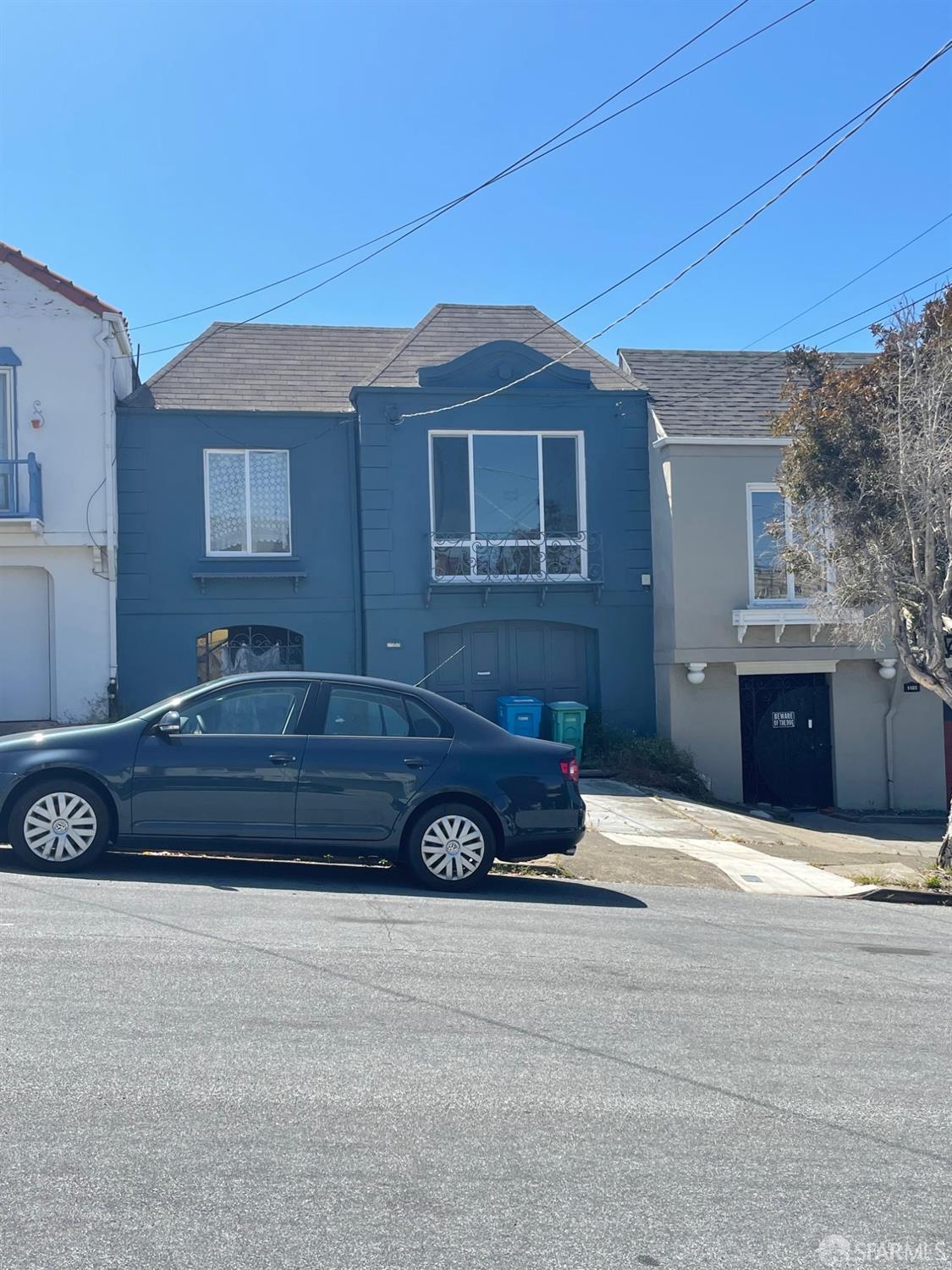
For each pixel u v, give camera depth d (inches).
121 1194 152.9
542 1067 206.7
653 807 602.9
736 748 714.8
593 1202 157.6
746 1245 148.3
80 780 340.8
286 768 346.9
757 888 442.9
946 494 460.4
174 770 342.6
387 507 700.7
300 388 735.7
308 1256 140.3
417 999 239.6
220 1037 210.7
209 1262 137.8
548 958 279.7
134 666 679.7
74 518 650.8
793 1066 215.6
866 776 730.8
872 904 420.8
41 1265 135.8
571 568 724.0
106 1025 213.5
